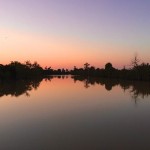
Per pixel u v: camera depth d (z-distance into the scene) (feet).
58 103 127.75
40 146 58.59
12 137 65.87
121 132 70.44
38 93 182.29
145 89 214.07
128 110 107.24
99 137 65.62
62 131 71.72
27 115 95.61
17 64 451.53
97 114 97.76
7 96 161.79
